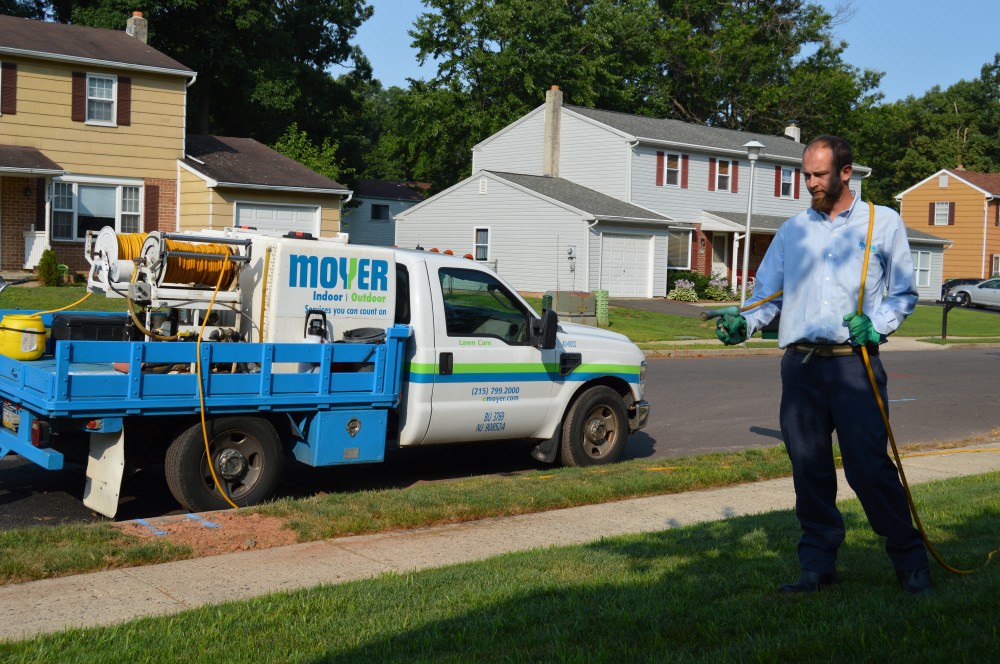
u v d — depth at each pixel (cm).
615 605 477
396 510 721
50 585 548
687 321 3031
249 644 431
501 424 907
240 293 784
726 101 5912
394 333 814
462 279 881
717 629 436
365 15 4938
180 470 722
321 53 4906
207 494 733
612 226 3519
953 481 895
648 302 3528
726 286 4012
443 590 519
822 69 5941
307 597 507
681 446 1176
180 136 2947
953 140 7775
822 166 477
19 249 2736
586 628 443
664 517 760
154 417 714
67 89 2756
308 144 4006
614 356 994
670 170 3950
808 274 484
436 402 855
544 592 509
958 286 4631
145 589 545
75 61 2736
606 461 990
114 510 695
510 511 766
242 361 737
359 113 5172
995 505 741
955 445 1189
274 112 4516
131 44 2991
